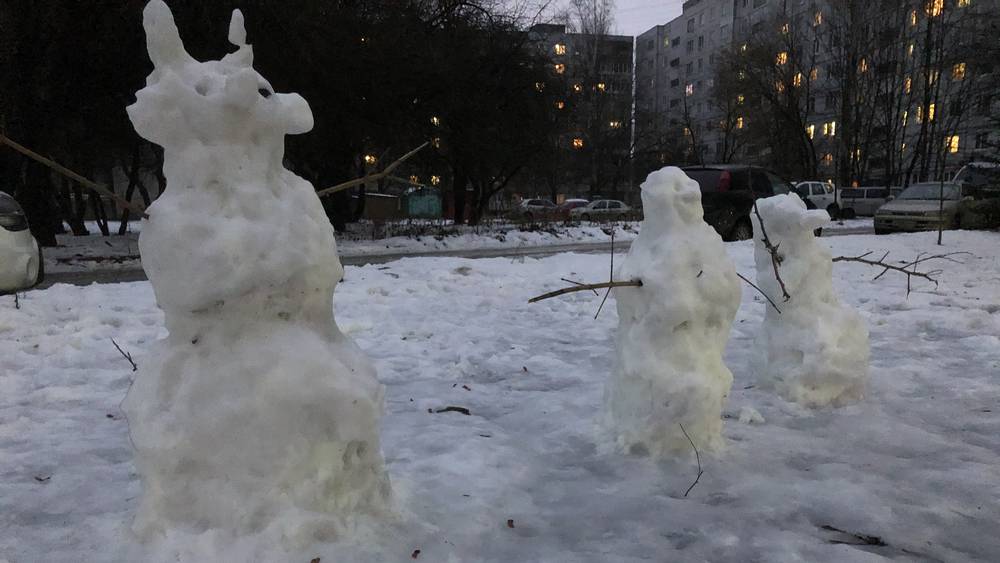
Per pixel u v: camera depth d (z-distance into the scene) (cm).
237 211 204
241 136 208
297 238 212
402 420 363
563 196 7294
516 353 511
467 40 2048
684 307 293
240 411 203
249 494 208
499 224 2639
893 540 239
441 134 2075
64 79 1438
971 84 3678
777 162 4572
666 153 5841
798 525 250
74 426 357
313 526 212
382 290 788
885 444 327
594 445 324
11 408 386
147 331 571
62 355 490
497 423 364
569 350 528
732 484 281
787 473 293
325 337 228
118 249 1620
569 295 782
